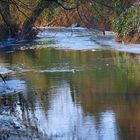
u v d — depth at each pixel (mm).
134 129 13906
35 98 18250
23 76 23562
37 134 13391
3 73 24656
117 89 19562
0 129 13469
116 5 14117
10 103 17469
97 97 18125
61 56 31906
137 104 16844
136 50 34250
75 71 24734
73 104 17109
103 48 36188
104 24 14016
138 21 39031
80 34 46906
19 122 14641
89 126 14266
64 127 14156
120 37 40531
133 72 23906
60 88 20109
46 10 18609
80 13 13711
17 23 35750
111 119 15023
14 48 38750
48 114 15680
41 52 35031
